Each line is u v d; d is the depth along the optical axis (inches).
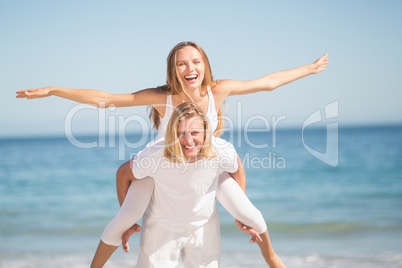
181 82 188.2
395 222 533.6
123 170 184.5
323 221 556.1
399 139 2102.6
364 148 1603.1
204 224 186.4
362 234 480.4
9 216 657.0
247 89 199.3
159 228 183.3
